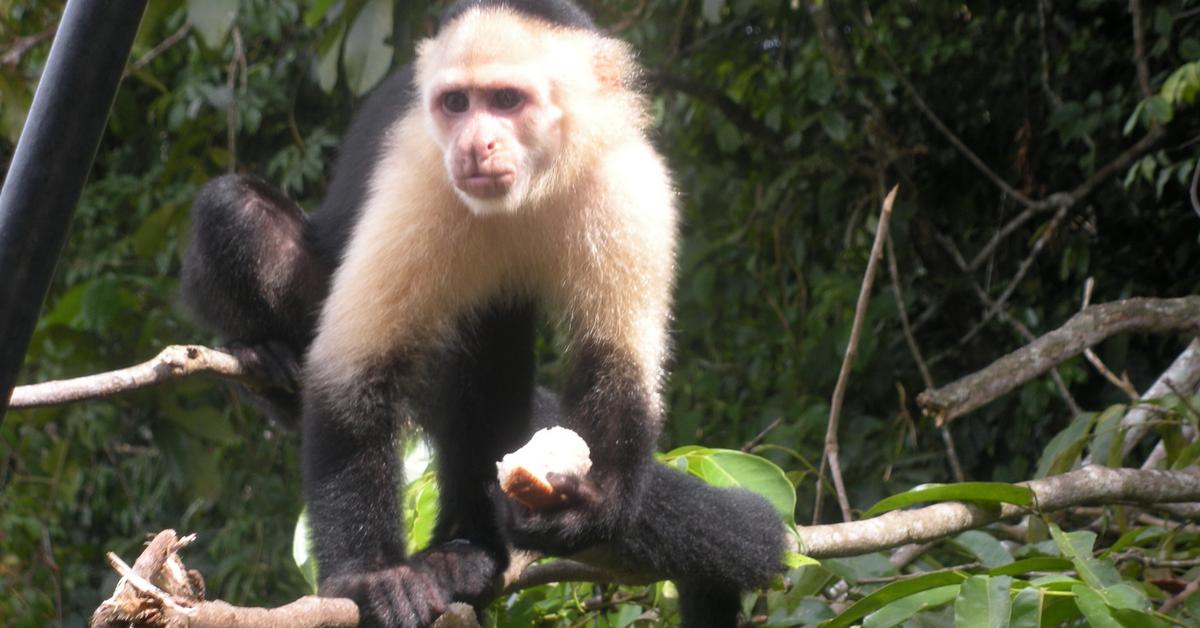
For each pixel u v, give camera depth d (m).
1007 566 4.07
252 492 10.23
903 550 5.32
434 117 4.37
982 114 9.59
